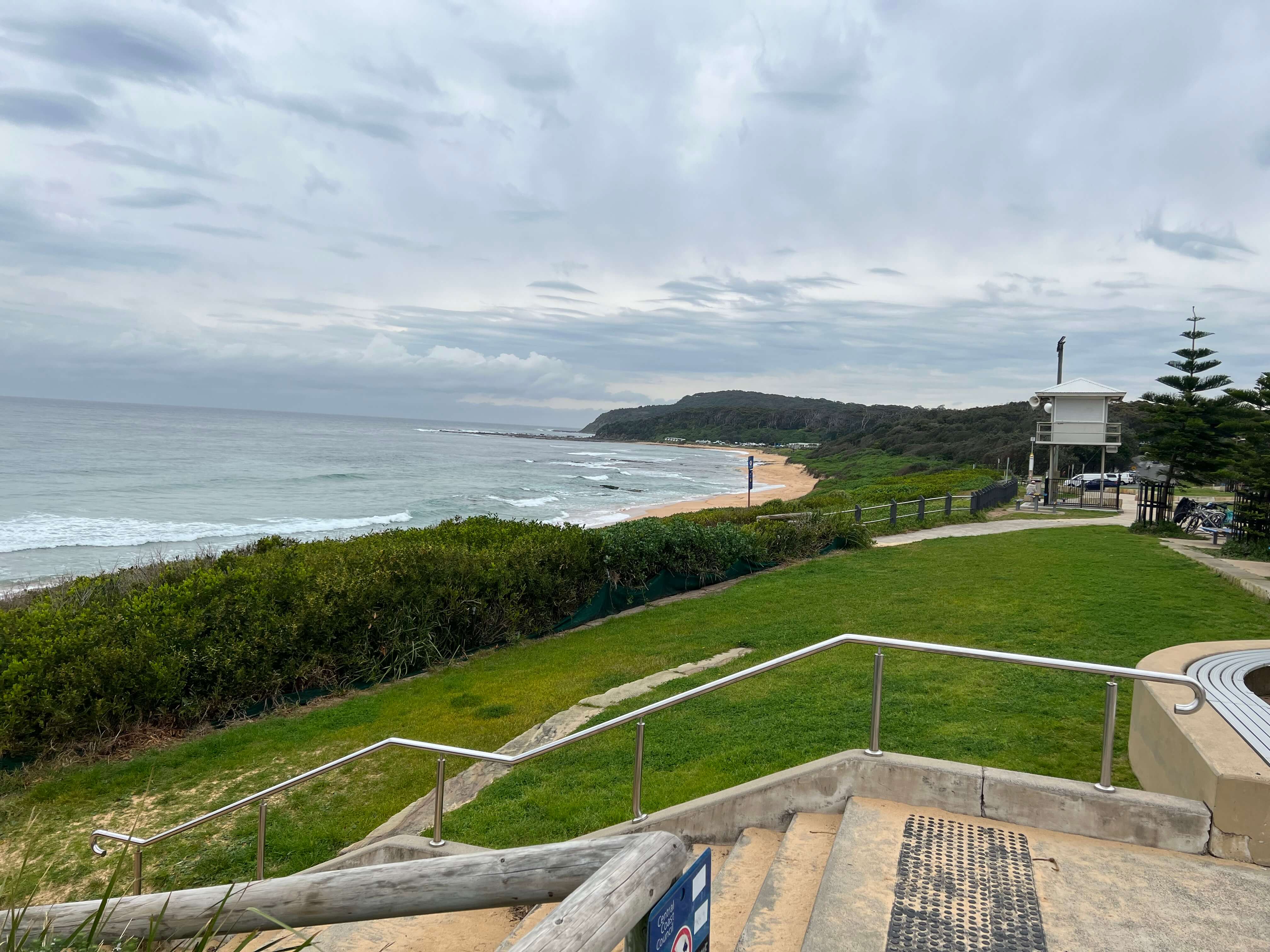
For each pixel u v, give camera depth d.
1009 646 9.53
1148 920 3.25
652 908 1.77
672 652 11.60
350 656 11.53
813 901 3.74
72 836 7.36
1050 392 28.22
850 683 8.52
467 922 4.98
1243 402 18.72
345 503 47.50
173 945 2.52
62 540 31.11
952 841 3.94
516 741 8.71
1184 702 4.76
